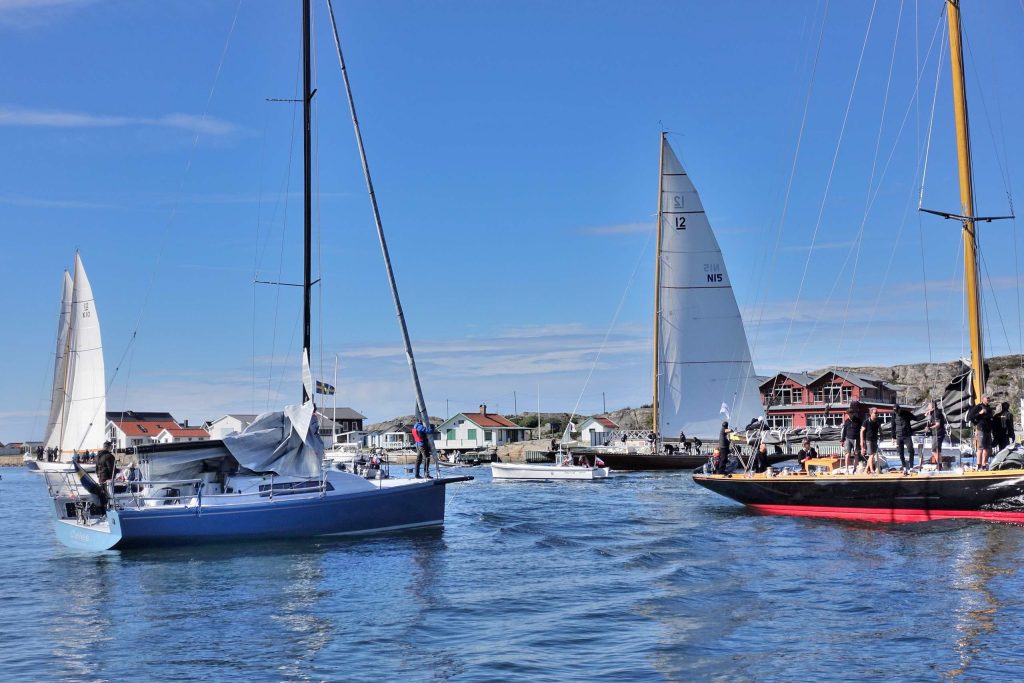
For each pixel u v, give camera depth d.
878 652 13.34
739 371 54.03
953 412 27.61
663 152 54.41
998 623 14.64
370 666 13.20
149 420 123.56
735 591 17.77
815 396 90.69
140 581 19.67
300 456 25.17
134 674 12.99
